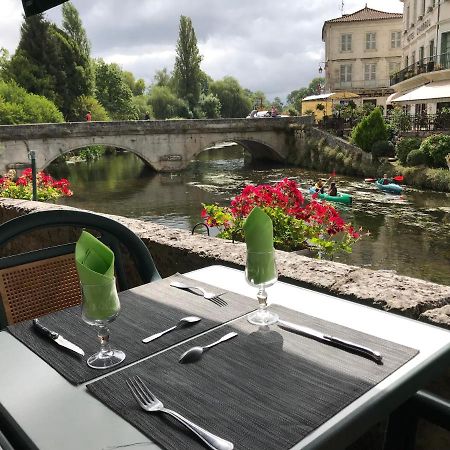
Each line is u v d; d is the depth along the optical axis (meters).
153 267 2.34
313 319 1.60
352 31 46.81
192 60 72.69
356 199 18.36
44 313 2.27
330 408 1.12
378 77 47.03
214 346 1.45
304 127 31.92
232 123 32.94
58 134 28.53
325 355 1.36
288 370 1.29
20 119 40.66
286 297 1.84
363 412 1.11
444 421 1.30
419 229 13.95
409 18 35.19
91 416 1.16
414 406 1.35
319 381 1.24
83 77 51.66
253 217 1.58
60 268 2.31
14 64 47.19
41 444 1.07
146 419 1.12
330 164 27.97
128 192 24.19
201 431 1.05
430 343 1.42
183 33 72.00
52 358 1.45
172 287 1.97
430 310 1.89
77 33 58.34
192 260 2.88
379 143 24.47
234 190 23.52
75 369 1.38
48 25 49.41
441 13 27.02
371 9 48.94
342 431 1.06
